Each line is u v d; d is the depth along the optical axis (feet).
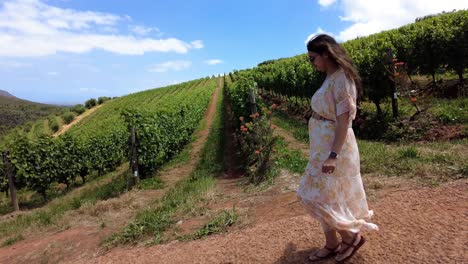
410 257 9.58
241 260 11.50
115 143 60.70
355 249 9.75
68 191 44.93
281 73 74.13
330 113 9.15
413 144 26.23
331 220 9.12
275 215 15.89
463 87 37.88
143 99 223.92
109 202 27.32
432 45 40.52
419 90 43.39
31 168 40.98
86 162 51.47
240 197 21.79
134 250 16.10
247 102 39.86
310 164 9.62
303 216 14.11
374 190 15.99
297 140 37.29
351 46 57.72
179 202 23.21
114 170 57.88
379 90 33.86
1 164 41.11
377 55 33.71
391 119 32.30
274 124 50.39
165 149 43.11
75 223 24.11
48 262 18.15
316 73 49.03
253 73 129.49
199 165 38.93
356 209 9.53
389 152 21.88
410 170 17.65
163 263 12.97
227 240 13.70
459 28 38.34
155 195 29.89
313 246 11.27
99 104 267.18
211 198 22.85
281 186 21.58
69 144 47.83
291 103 73.46
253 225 15.17
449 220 11.19
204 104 99.81
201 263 12.03
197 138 61.36
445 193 13.60
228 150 44.93
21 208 39.17
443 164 17.42
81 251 18.62
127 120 37.50
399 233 10.97
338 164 9.17
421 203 13.01
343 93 8.79
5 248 22.18
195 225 17.79
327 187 9.18
